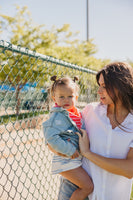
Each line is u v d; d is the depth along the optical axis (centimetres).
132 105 149
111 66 154
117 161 138
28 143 405
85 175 156
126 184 151
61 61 234
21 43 1005
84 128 176
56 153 159
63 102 168
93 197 150
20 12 1105
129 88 148
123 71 150
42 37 1079
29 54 190
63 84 169
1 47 163
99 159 144
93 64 1107
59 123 161
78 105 305
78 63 971
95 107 171
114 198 149
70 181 165
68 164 157
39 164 374
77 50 1353
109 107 163
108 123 154
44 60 212
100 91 155
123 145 145
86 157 152
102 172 151
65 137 161
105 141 151
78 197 154
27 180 324
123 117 152
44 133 161
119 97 148
